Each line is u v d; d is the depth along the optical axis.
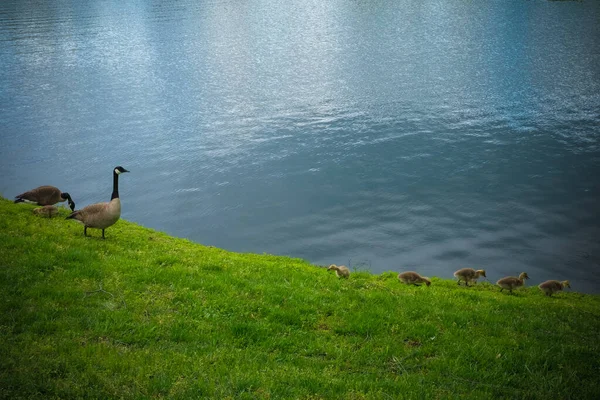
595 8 143.12
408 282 21.81
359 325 14.33
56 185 53.25
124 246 19.67
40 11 161.12
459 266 38.91
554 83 85.50
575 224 45.47
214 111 77.62
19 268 15.30
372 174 56.06
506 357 13.06
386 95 83.19
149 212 48.72
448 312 16.05
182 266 17.94
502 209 48.34
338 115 74.75
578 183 52.88
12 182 53.38
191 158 61.12
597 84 84.19
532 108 74.94
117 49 115.38
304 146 64.06
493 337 14.41
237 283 16.80
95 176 55.84
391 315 15.23
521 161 58.34
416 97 81.62
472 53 106.88
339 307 15.66
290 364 12.04
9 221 20.14
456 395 10.96
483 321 15.80
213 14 162.25
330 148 63.28
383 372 12.18
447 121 71.19
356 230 45.03
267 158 60.84
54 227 20.67
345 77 93.88
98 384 10.09
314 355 12.88
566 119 70.31
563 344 14.23
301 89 87.56
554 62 97.06
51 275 15.23
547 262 39.44
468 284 24.11
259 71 99.19
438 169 56.97
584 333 16.09
